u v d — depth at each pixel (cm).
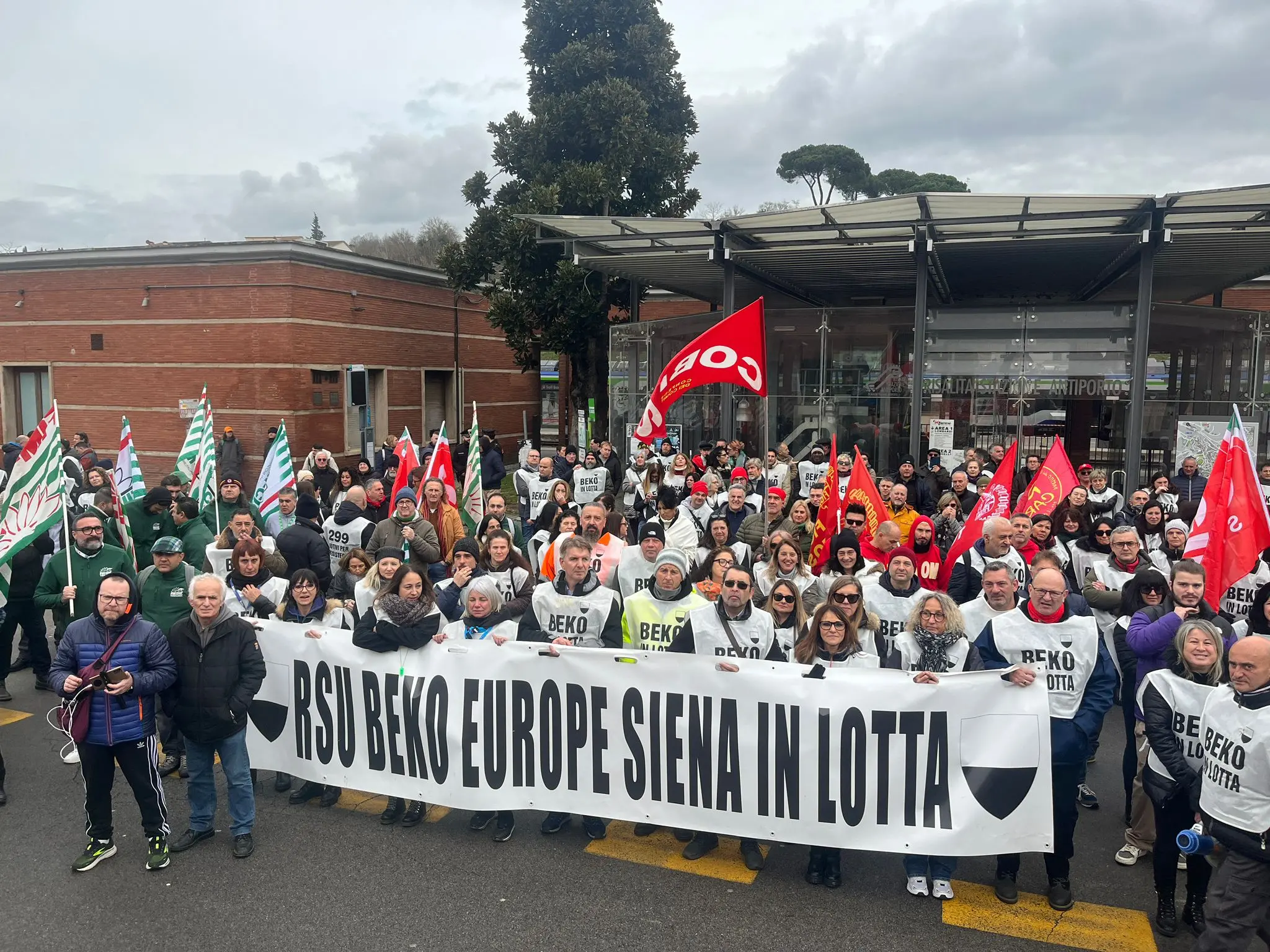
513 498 2214
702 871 538
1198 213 1231
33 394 2434
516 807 579
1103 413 1631
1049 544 771
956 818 504
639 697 555
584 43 2427
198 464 980
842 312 1742
